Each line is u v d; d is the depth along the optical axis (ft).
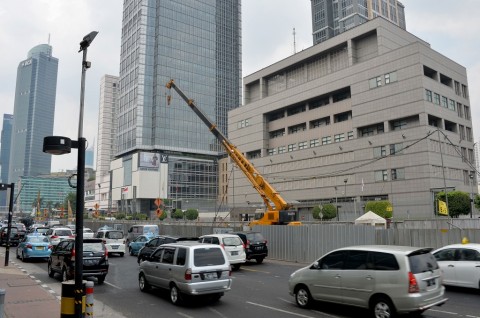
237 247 66.18
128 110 436.76
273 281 53.06
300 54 272.10
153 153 395.55
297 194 253.85
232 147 101.35
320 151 242.37
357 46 241.35
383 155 207.21
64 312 25.94
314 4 540.93
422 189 188.65
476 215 197.77
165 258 41.29
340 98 243.19
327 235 73.56
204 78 458.09
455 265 44.21
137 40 434.30
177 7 449.48
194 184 426.10
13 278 53.88
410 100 198.80
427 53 204.03
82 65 29.91
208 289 37.73
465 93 228.43
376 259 31.48
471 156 220.02
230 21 498.28
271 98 281.74
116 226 167.53
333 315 33.22
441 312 34.06
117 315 33.68
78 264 25.94
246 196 295.89
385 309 30.09
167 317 33.14
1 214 469.16
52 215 449.89
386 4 501.56
